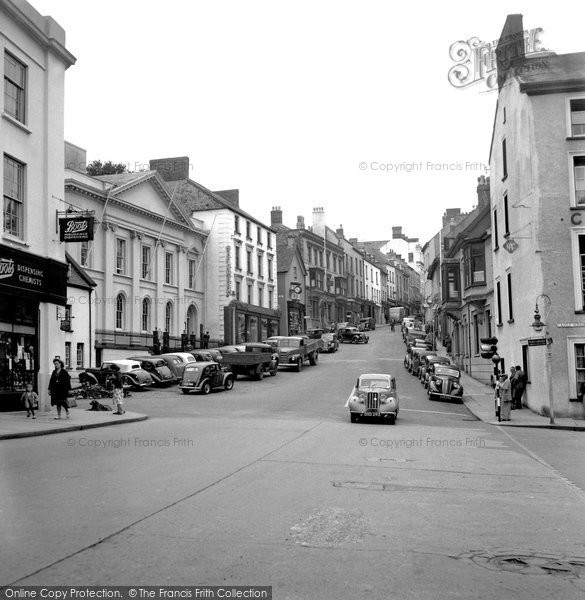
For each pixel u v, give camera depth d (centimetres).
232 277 5306
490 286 3616
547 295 2219
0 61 1906
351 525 709
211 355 3725
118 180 4125
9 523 690
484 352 2708
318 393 2927
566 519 777
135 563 558
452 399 2800
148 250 4331
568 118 2278
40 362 2100
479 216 3750
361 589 506
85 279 3189
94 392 2725
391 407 1978
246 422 1909
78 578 520
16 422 1734
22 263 1975
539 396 2284
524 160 2398
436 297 6050
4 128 1917
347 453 1292
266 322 6050
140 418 1978
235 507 779
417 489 941
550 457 1356
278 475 1011
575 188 2278
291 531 674
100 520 705
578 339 2186
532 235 2298
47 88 2156
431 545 640
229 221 5284
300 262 7125
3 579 517
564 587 527
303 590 500
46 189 2139
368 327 8712
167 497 827
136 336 4006
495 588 520
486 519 763
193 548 605
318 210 8206
